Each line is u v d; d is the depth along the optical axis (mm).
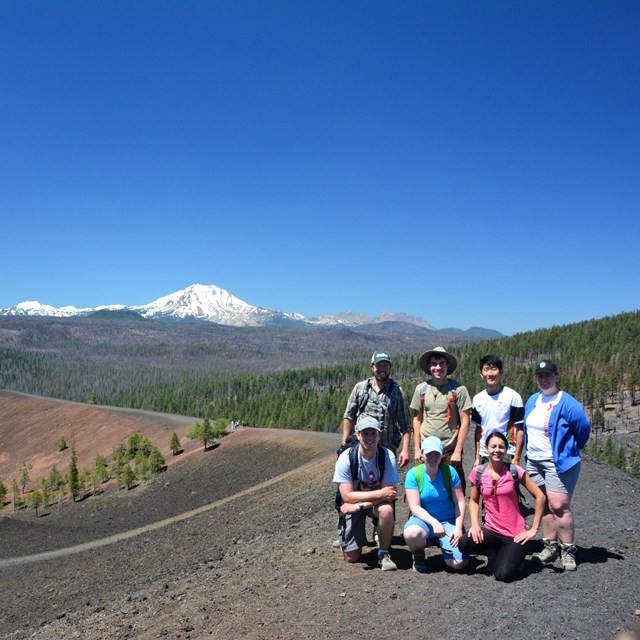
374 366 8547
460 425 8258
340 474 8305
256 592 8062
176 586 10891
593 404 139750
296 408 126812
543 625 5965
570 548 7625
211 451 99125
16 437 171625
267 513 29906
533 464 7812
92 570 34031
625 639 5582
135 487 90000
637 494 13773
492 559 7773
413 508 7875
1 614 25656
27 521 78312
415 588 7211
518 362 172750
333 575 8133
